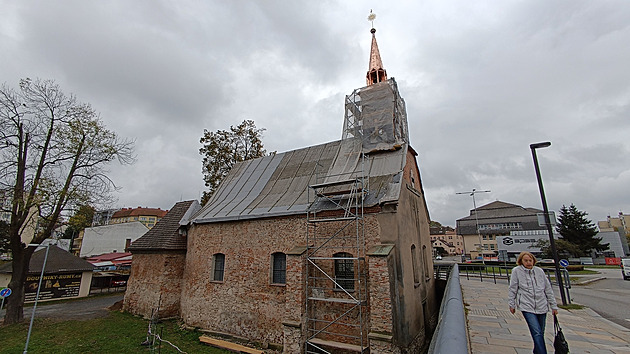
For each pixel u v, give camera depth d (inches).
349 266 499.5
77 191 737.6
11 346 523.2
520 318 374.6
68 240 1959.9
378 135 646.5
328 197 551.5
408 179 611.5
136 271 759.1
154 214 3681.1
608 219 3919.8
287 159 788.6
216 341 542.0
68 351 497.7
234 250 618.5
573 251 1605.6
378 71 812.0
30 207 698.2
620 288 824.3
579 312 441.1
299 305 475.8
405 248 495.5
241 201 697.6
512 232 1973.4
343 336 473.1
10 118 703.7
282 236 565.3
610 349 274.7
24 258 707.4
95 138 769.6
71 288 1060.5
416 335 478.0
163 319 674.8
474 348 264.4
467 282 812.0
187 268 700.7
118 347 516.7
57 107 742.5
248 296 573.3
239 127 1218.0
